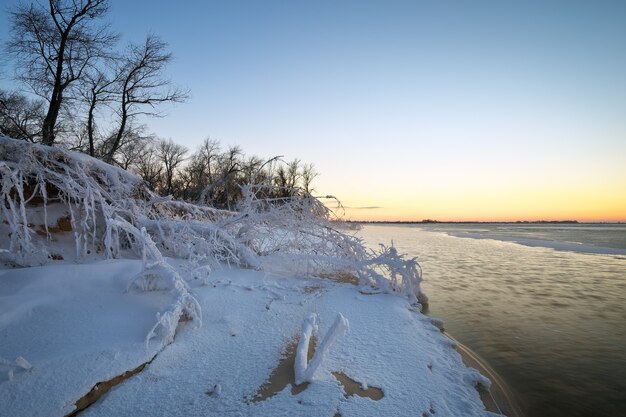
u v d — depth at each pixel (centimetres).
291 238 906
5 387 330
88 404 336
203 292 607
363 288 724
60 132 1825
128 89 2097
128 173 881
